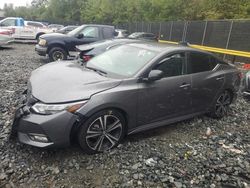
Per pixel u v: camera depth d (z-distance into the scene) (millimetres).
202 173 3893
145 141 4711
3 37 16656
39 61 12688
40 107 3740
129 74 4520
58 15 72438
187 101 5191
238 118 6363
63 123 3713
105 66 4914
